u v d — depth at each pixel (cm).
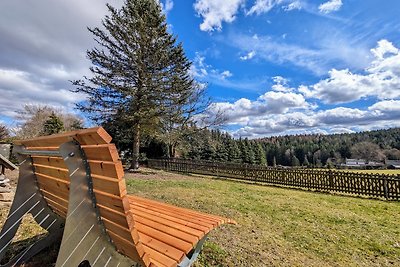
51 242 281
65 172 179
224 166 1550
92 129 121
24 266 257
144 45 1545
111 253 163
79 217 150
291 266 316
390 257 375
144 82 1509
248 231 438
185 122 1997
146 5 1620
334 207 721
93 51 1502
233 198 749
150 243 179
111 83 1475
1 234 245
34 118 2716
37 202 268
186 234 191
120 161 125
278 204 702
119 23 1513
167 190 833
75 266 148
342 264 342
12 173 1014
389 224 555
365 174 1011
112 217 142
